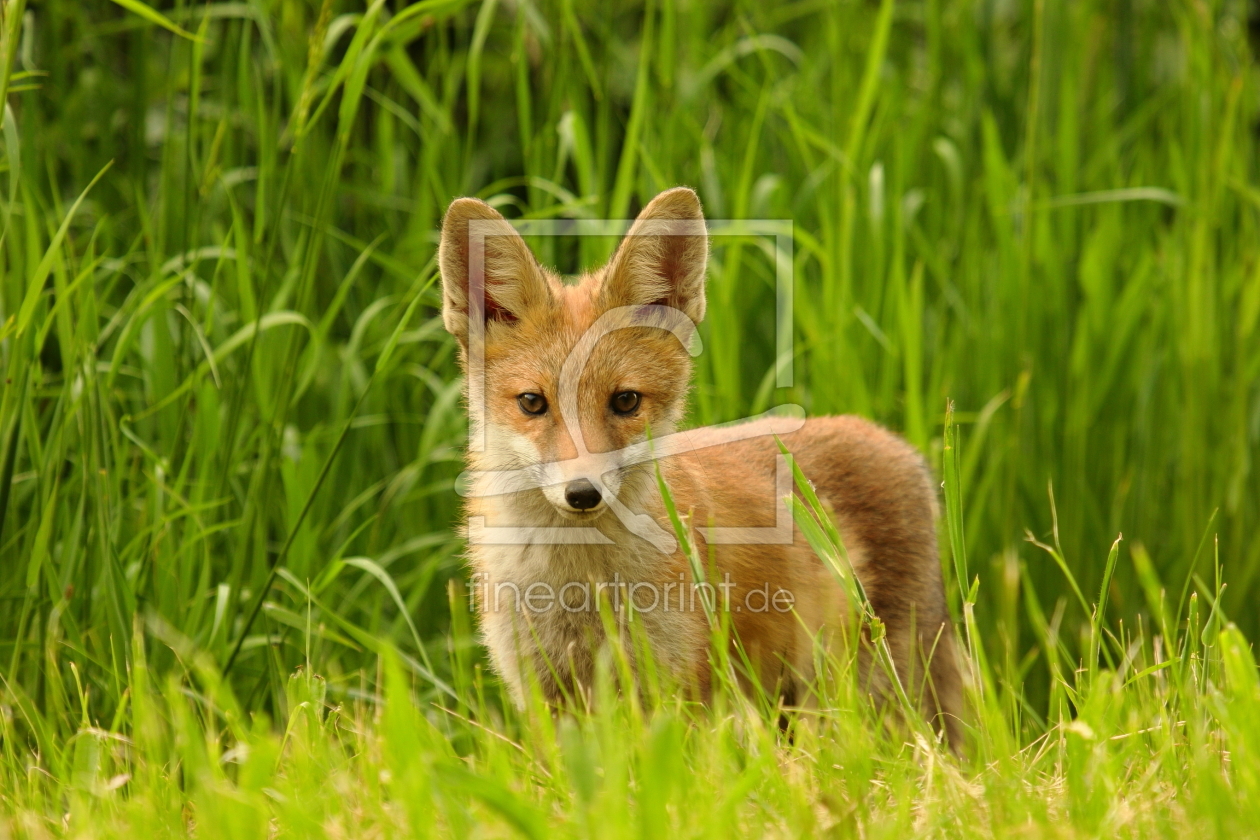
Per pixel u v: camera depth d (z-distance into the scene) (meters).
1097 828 4.35
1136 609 8.76
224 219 9.27
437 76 10.40
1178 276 8.95
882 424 8.49
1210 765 4.39
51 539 7.07
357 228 9.54
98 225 7.41
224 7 8.18
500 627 6.48
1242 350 8.68
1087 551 8.91
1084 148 10.41
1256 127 10.63
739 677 6.55
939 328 9.17
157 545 7.29
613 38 10.26
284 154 9.52
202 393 7.57
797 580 6.89
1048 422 8.90
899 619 7.52
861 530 7.43
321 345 8.19
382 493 8.98
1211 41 9.09
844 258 8.59
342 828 4.55
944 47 10.63
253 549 7.41
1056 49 9.66
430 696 8.01
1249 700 4.47
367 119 10.46
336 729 5.99
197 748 4.91
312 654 7.53
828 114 10.22
